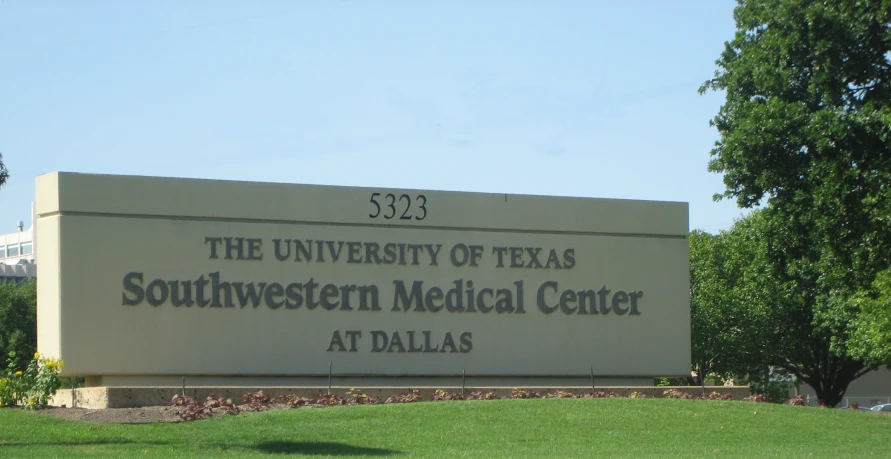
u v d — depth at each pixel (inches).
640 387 1175.6
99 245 1061.1
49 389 917.8
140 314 1067.3
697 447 808.3
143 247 1075.9
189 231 1093.1
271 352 1107.9
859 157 928.3
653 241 1266.0
